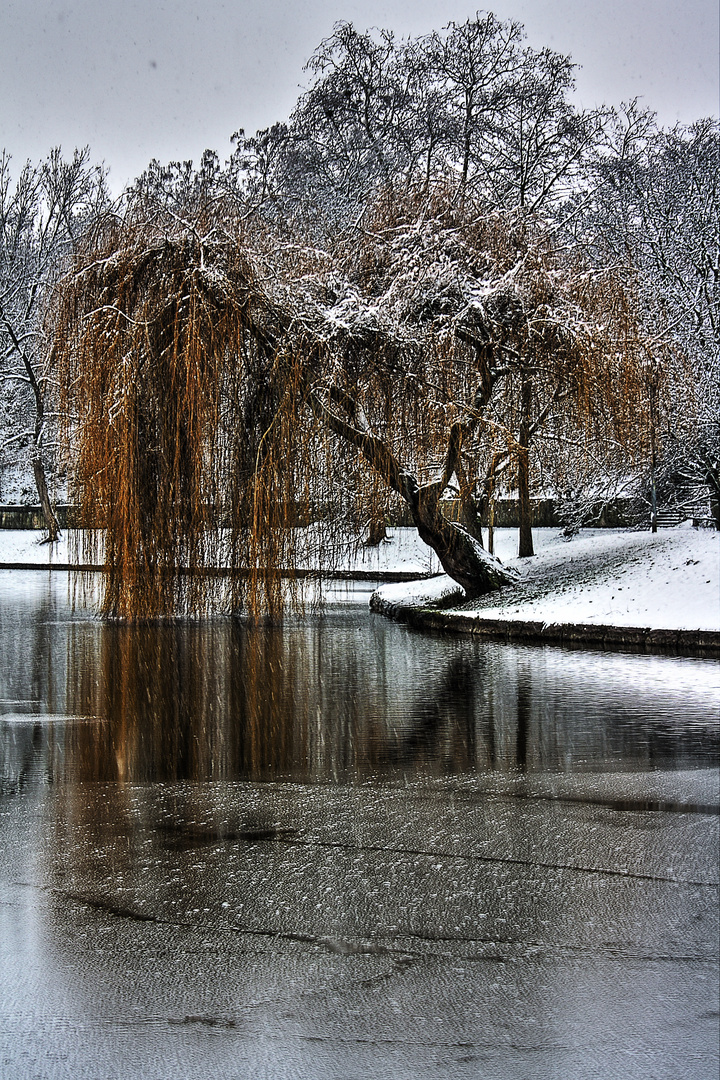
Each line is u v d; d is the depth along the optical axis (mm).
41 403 54812
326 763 10125
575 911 5949
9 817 8070
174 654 19797
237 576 21609
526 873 6660
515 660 19203
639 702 14016
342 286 22203
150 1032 4574
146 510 21141
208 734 11727
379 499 23312
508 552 44750
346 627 25750
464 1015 4691
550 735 11586
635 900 6129
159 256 21016
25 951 5418
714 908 5984
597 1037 4484
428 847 7246
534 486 31031
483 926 5727
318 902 6125
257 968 5199
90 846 7277
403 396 22375
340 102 38375
